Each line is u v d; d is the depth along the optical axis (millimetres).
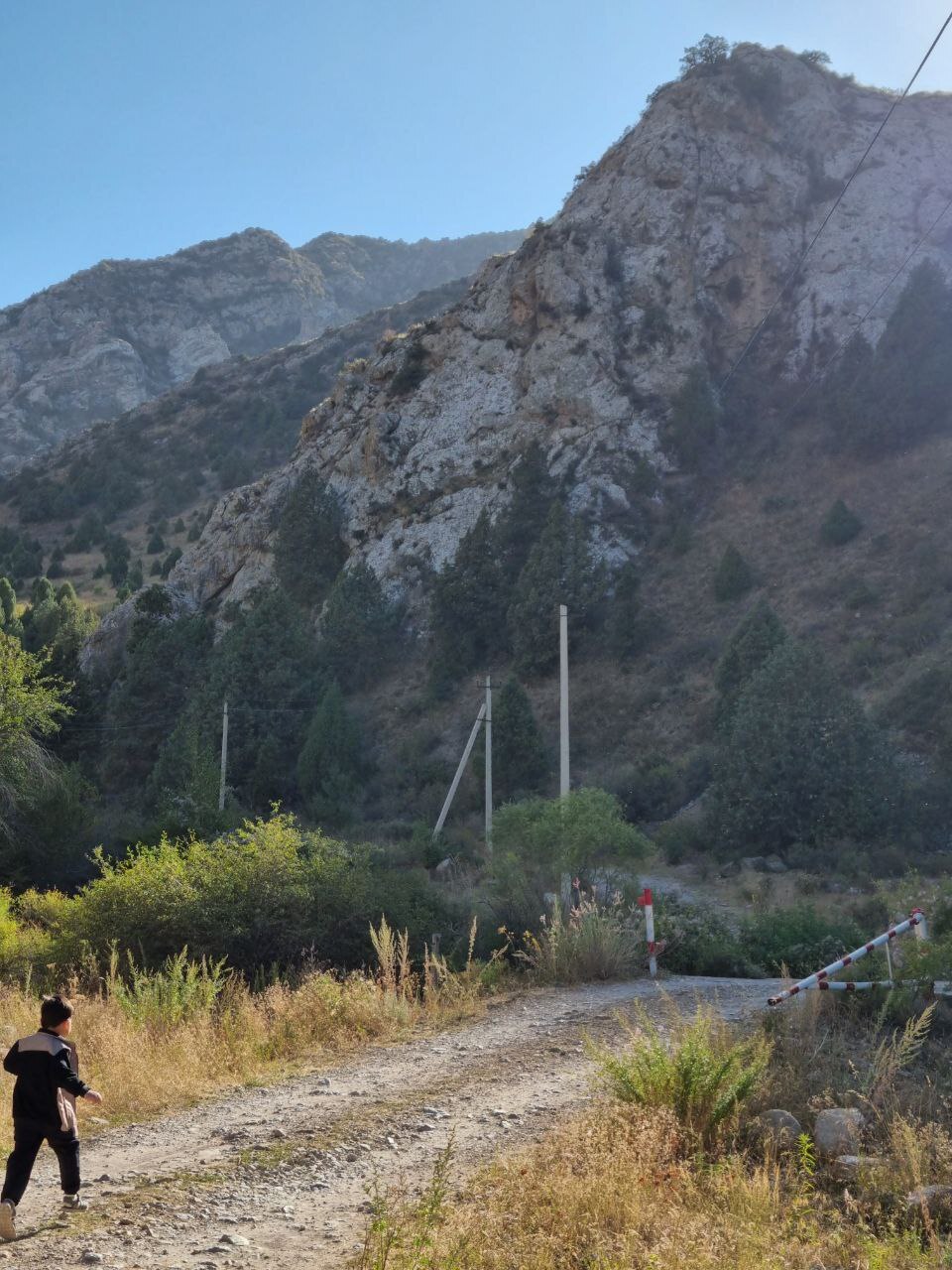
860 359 67625
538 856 20734
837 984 9992
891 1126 6902
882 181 77750
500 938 17328
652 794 42781
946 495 56688
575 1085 8336
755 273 75000
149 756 58906
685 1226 5184
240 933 16359
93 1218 5668
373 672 62281
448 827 43594
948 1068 8602
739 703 38531
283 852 17922
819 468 64062
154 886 16766
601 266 74625
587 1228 5133
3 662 32500
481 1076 8906
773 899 29828
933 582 49906
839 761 35375
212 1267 4922
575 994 13047
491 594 60812
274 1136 7270
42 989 15555
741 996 12016
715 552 61250
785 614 53188
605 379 70312
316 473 75625
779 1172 6375
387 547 68938
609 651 55875
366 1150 6879
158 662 61156
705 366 71125
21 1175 5613
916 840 33469
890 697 42344
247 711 53094
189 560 80500
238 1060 10039
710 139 79750
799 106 81625
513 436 70500
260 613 56500
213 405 160250
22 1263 4992
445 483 70438
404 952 13672
